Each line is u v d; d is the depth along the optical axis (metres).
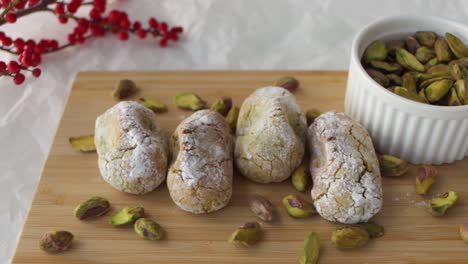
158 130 0.53
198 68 0.64
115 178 0.51
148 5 0.68
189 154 0.50
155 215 0.51
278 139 0.51
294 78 0.58
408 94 0.51
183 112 0.57
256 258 0.49
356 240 0.49
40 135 0.59
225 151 0.51
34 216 0.51
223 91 0.59
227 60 0.64
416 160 0.54
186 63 0.64
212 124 0.52
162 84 0.59
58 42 0.65
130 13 0.68
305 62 0.64
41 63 0.63
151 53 0.65
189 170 0.50
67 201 0.52
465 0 0.68
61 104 0.61
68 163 0.54
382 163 0.53
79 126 0.56
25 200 0.55
